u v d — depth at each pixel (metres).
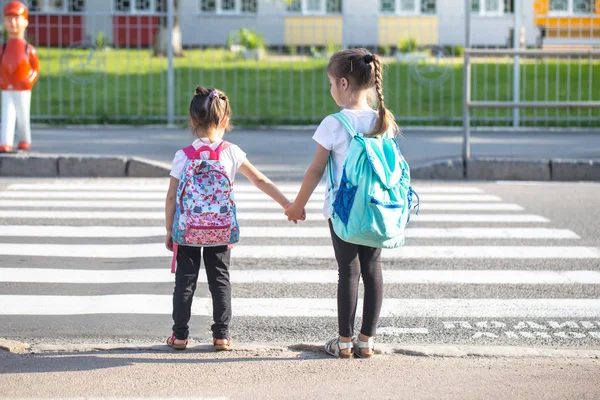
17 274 8.58
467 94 14.54
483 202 12.62
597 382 5.86
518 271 8.91
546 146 17.09
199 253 6.45
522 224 11.14
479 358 6.34
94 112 20.39
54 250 9.52
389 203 6.00
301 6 32.56
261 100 23.03
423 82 24.22
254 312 7.52
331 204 6.17
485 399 5.54
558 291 8.22
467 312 7.57
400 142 17.69
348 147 6.08
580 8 21.95
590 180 14.61
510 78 26.02
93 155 14.49
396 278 8.62
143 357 6.29
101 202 12.21
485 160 14.66
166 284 8.30
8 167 14.28
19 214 11.34
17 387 5.66
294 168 14.88
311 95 23.70
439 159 14.95
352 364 6.18
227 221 6.26
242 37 30.92
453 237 10.40
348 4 32.12
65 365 6.09
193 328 7.06
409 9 31.70
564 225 11.10
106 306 7.61
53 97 23.28
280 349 6.48
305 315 7.46
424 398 5.54
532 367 6.16
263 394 5.58
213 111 6.27
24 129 14.72
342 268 6.25
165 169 14.41
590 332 7.08
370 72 6.19
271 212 11.72
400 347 6.49
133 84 24.91
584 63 28.12
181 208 6.24
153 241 9.98
